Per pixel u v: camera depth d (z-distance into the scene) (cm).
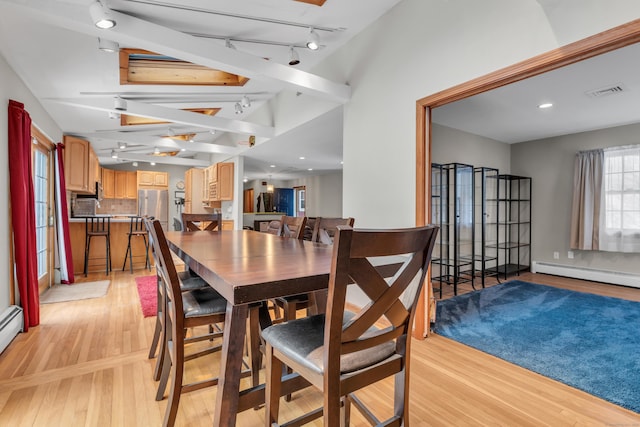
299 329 117
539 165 530
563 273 497
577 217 480
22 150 264
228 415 111
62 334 257
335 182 987
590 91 322
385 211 286
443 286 434
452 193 452
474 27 217
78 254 492
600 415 161
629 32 152
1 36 218
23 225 264
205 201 775
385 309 98
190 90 372
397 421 111
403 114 268
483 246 439
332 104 355
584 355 227
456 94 228
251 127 462
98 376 193
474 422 155
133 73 313
